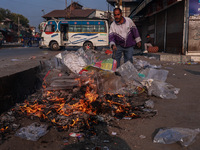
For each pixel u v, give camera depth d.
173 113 2.57
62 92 3.36
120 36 4.16
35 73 4.07
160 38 12.23
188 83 4.26
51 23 16.27
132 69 3.91
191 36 8.88
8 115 2.53
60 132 2.08
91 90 3.32
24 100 3.24
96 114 2.51
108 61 3.78
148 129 2.13
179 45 9.48
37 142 1.89
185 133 1.91
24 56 9.97
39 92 3.71
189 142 1.80
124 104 2.85
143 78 3.83
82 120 2.33
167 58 8.96
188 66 7.17
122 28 4.11
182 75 5.26
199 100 3.06
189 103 2.94
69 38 16.31
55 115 2.49
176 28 9.80
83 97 3.07
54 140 1.93
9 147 1.80
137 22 18.05
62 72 4.07
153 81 3.54
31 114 2.55
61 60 4.18
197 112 2.57
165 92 3.28
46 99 3.17
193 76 5.09
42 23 16.72
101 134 2.03
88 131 2.09
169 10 10.65
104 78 3.51
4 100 2.69
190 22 8.77
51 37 16.33
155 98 3.23
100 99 2.97
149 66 6.49
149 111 2.62
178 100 3.11
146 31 15.94
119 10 3.97
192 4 8.66
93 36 16.25
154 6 12.27
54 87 3.45
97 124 2.26
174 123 2.26
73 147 1.80
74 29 16.27
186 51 8.98
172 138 1.86
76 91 3.33
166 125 2.21
